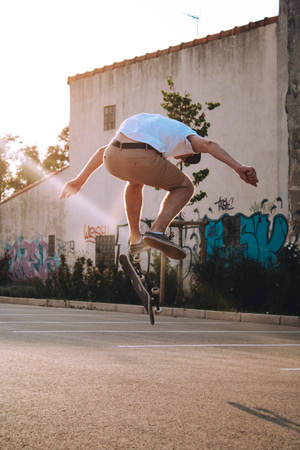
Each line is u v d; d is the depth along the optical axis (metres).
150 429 3.87
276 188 17.95
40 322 12.06
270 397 4.95
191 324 12.77
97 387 5.20
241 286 15.85
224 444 3.57
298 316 13.48
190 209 20.05
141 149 3.73
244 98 18.95
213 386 5.37
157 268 19.39
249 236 18.45
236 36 19.25
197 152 3.84
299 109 17.56
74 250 24.61
